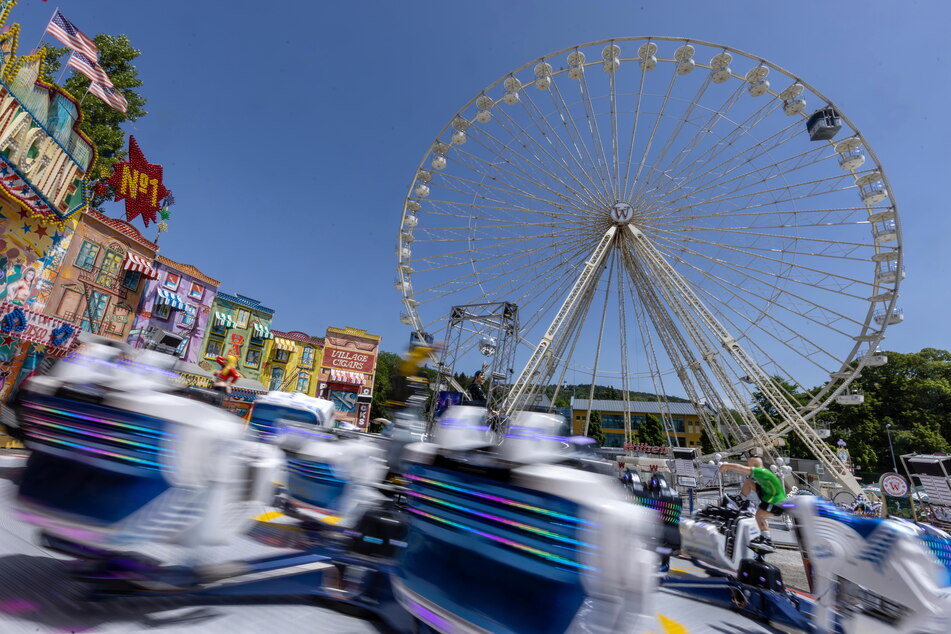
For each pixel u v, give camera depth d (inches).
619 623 59.0
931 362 1876.2
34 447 77.0
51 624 75.7
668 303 941.2
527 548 63.5
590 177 957.2
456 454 78.6
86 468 75.4
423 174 968.3
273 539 129.0
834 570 108.5
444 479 77.3
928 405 1784.0
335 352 1298.0
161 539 76.6
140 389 86.0
